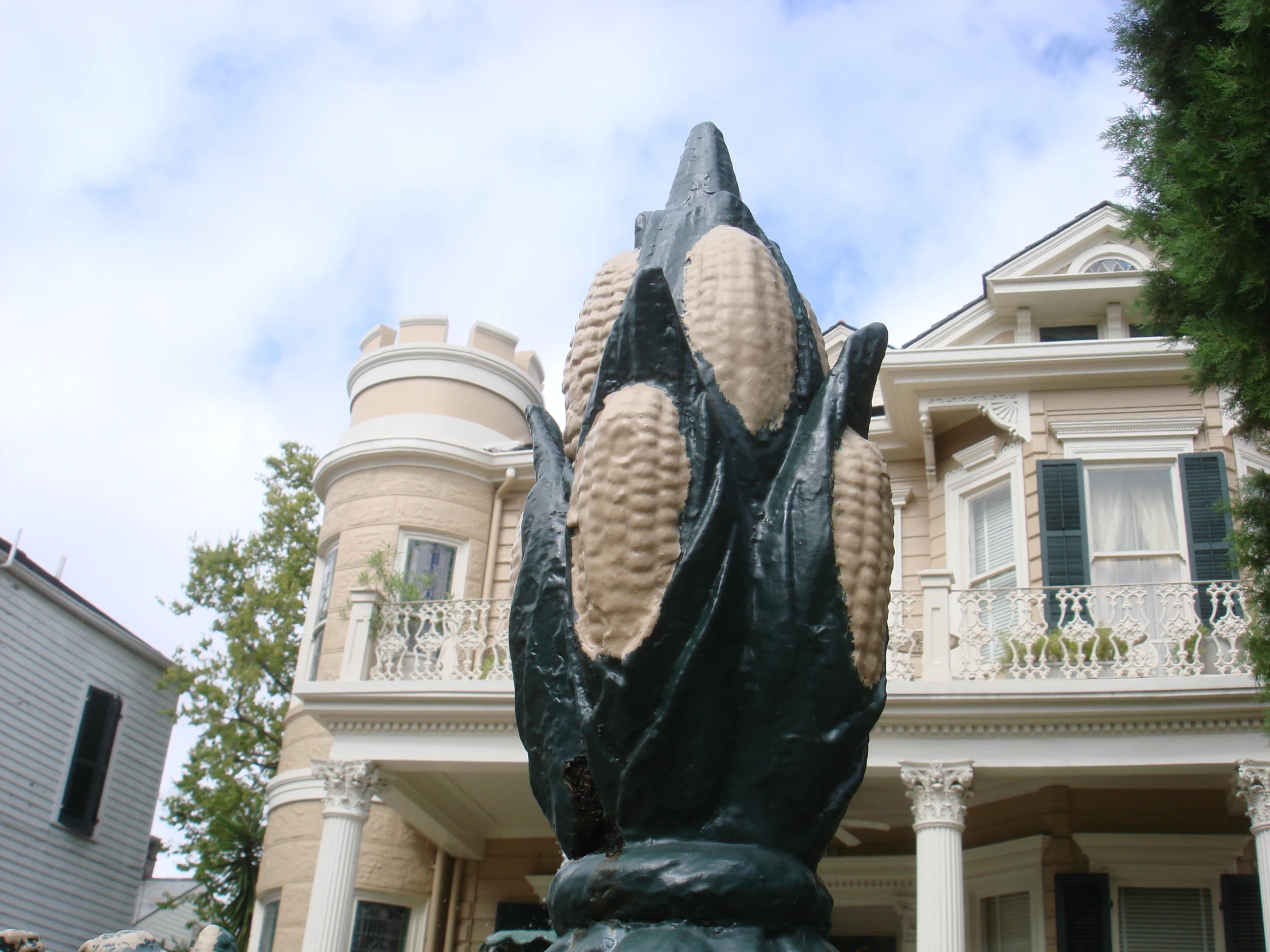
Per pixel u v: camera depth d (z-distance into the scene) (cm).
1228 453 1155
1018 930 1080
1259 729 888
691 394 222
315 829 1278
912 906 1122
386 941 1245
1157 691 901
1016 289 1310
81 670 1733
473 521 1433
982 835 1142
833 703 214
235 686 1823
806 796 211
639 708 207
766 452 236
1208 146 536
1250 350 529
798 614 216
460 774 1121
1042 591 985
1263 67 516
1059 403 1216
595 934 198
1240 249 523
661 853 201
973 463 1248
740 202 274
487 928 1269
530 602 237
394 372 1509
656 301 223
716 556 210
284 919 1245
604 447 216
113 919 1781
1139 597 1045
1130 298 1286
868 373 244
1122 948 1023
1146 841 1048
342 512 1441
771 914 197
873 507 229
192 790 1770
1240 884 1014
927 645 973
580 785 220
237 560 1925
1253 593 638
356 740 1054
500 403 1534
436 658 1216
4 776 1550
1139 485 1169
